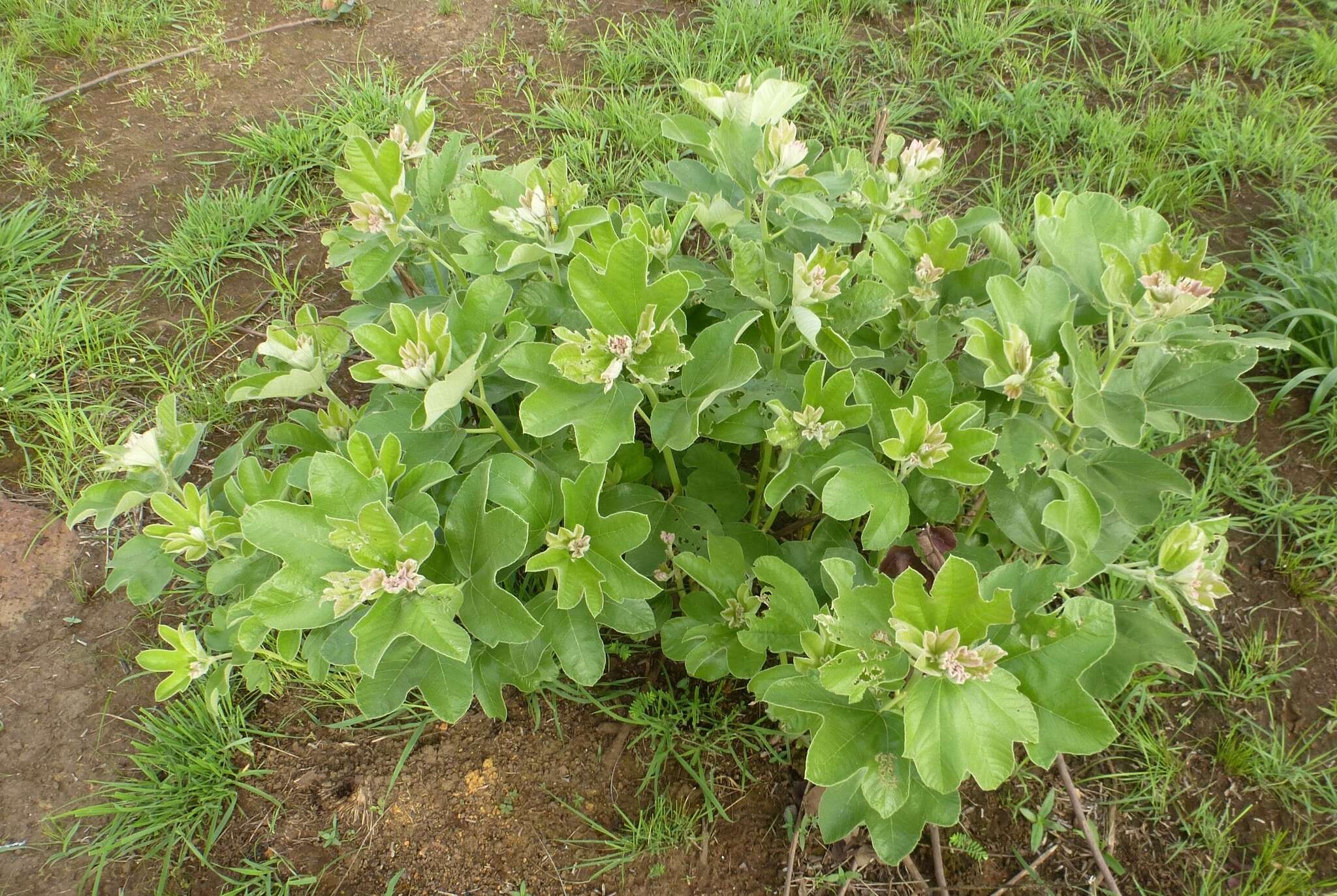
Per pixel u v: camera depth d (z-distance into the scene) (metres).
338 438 2.51
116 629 2.89
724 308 2.30
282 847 2.48
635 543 1.96
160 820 2.49
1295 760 2.60
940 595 1.58
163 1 5.10
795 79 4.49
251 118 4.47
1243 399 2.00
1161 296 1.84
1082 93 4.50
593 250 2.13
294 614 1.84
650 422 2.04
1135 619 2.08
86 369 3.51
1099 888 2.40
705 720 2.65
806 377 2.03
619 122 4.26
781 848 2.46
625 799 2.54
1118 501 2.05
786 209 2.55
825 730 1.77
